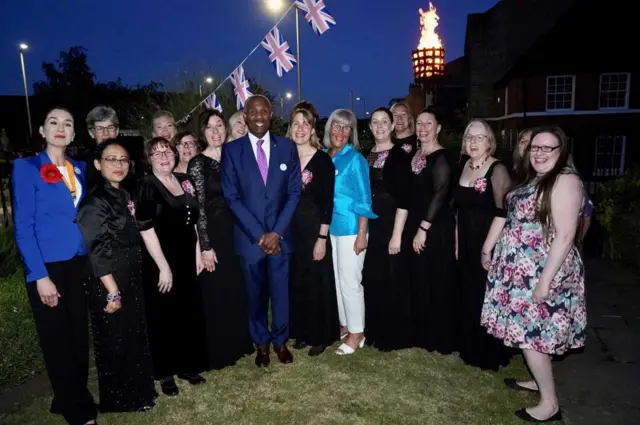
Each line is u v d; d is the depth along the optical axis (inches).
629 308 211.9
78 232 126.2
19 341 159.0
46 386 156.8
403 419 135.7
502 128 996.6
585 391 147.9
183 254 147.5
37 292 122.9
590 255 300.2
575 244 130.6
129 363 134.4
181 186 148.1
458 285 165.0
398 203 164.1
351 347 174.6
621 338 182.9
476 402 143.9
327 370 163.3
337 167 166.1
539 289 122.7
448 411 139.4
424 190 162.7
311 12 226.8
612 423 131.8
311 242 166.7
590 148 831.1
